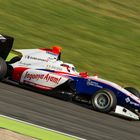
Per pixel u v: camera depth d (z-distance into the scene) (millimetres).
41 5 81438
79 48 63594
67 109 32000
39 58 37219
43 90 36062
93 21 80812
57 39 65562
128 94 35469
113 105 34219
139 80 55375
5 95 31031
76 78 36375
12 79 36844
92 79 36031
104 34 75250
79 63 56219
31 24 69875
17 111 26906
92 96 34969
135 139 27562
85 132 25969
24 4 79438
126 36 77438
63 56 57531
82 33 72250
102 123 29984
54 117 27938
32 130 23609
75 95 36531
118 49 68812
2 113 25453
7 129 22531
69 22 76312
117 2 97000
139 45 74438
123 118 35000
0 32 61938
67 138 23625
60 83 35656
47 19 74625
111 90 35438
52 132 24094
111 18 85812
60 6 83938
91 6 89875
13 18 70438
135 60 65250
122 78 54312
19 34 63312
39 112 28266
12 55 43469
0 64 35094
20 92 34031
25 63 36938
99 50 65250
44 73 36062
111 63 60156
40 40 62969
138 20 89625
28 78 36250
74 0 90500
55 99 35375
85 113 32281
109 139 25703
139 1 101750
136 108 35375
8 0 78938
